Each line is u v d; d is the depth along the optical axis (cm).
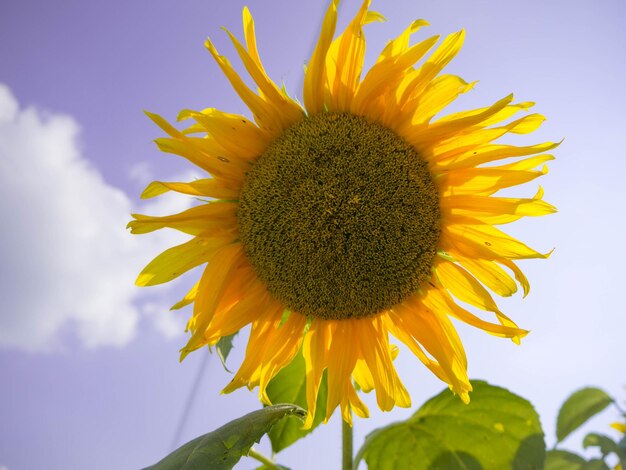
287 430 44
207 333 39
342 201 38
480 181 38
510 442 41
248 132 39
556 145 36
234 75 37
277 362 40
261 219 39
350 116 39
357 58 37
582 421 47
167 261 39
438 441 42
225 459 35
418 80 37
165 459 37
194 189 39
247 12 37
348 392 39
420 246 38
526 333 37
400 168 38
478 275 39
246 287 40
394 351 42
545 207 37
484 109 36
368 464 43
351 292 39
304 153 38
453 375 38
